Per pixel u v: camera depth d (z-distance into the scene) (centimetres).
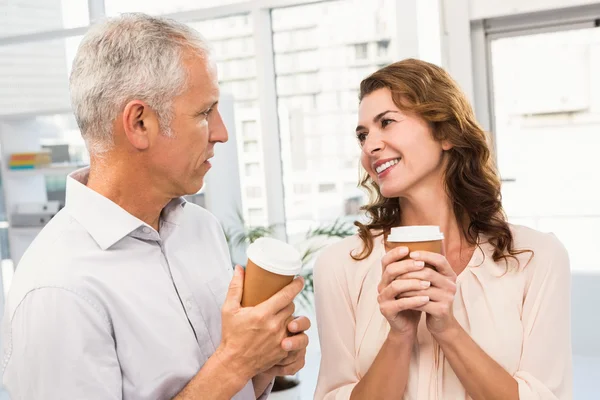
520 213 404
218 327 126
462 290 134
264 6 426
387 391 124
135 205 117
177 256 125
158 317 115
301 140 454
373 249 143
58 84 489
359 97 143
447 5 379
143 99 108
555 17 370
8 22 490
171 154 111
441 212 142
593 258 393
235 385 105
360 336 136
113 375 107
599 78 373
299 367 120
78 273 108
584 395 333
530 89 388
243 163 469
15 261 485
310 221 458
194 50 111
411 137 133
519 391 120
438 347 131
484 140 140
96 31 111
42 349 101
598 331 388
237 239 442
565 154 389
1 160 484
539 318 130
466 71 379
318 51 441
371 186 156
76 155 496
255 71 439
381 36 427
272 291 105
